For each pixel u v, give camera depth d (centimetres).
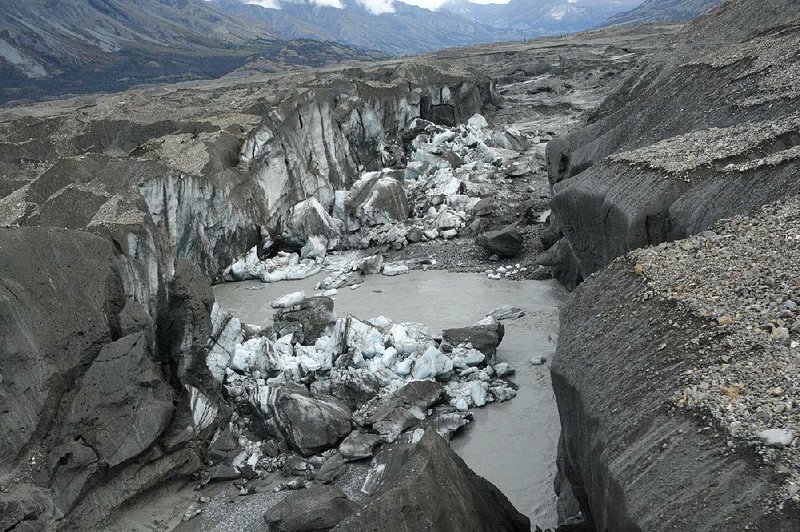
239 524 1577
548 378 2072
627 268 1422
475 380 2048
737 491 849
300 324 2302
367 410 1905
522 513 1498
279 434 1861
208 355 2039
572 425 1275
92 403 1593
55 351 1577
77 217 2302
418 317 2569
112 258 1820
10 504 1409
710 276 1276
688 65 2764
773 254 1278
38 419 1504
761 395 960
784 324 1079
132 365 1658
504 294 2714
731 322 1117
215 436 1847
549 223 3162
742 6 3039
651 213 1820
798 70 2184
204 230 3150
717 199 1677
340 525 1166
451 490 1252
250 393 1945
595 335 1318
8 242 1609
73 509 1520
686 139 2136
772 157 1669
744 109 2205
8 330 1488
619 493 997
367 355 2138
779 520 782
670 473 940
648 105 2794
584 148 2927
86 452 1538
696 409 986
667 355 1127
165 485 1700
